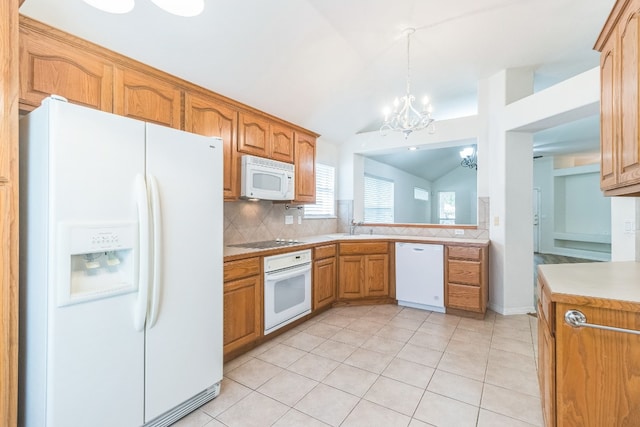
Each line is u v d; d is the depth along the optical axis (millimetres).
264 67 2621
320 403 1797
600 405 1177
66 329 1216
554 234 7820
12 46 1146
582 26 2469
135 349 1445
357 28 2486
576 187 7645
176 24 1974
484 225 3568
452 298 3287
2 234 1126
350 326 3004
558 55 2947
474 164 6629
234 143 2648
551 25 2457
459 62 3088
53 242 1180
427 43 2721
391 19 2371
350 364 2256
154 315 1502
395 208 7184
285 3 2139
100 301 1320
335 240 3553
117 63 1850
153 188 1490
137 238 1435
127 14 1806
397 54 2906
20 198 1307
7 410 1130
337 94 3461
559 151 7008
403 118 2721
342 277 3600
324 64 2898
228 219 2982
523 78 3242
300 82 3006
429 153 7105
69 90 1641
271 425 1614
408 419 1653
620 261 2051
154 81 2043
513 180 3291
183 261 1658
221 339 1882
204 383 1771
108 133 1344
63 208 1202
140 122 1465
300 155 3443
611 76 1574
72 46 1656
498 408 1740
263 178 2857
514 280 3328
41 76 1543
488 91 3471
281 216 3643
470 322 3102
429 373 2123
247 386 1974
